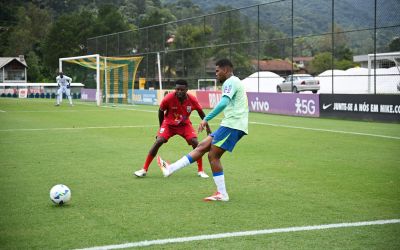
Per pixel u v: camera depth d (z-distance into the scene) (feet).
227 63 26.55
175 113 34.17
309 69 141.49
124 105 133.39
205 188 29.66
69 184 30.78
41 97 192.34
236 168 36.65
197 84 132.98
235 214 23.61
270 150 46.24
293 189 29.37
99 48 174.91
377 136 57.72
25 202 26.09
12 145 49.42
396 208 24.82
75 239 19.86
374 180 32.12
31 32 331.98
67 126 70.23
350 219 22.76
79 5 372.38
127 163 38.88
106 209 24.61
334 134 60.13
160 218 22.90
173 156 43.06
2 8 333.42
